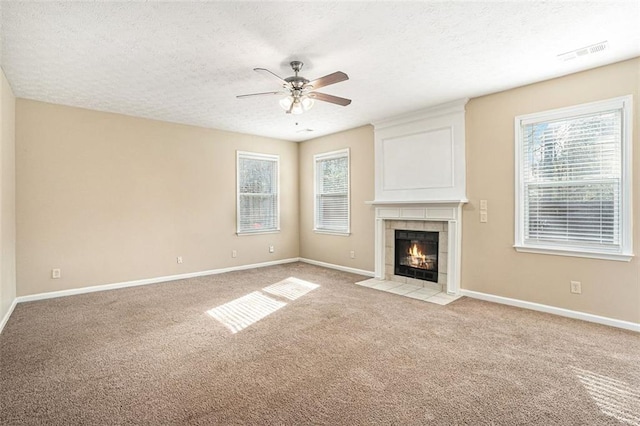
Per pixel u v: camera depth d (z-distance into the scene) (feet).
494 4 7.39
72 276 14.85
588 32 8.63
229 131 19.85
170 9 7.46
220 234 19.60
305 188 22.75
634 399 6.83
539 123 12.32
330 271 19.94
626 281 10.51
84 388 7.36
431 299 13.98
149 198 16.99
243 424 6.15
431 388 7.29
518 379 7.64
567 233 11.80
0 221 10.60
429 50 9.61
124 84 12.15
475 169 13.96
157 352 9.14
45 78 11.55
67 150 14.71
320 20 8.00
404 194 16.42
